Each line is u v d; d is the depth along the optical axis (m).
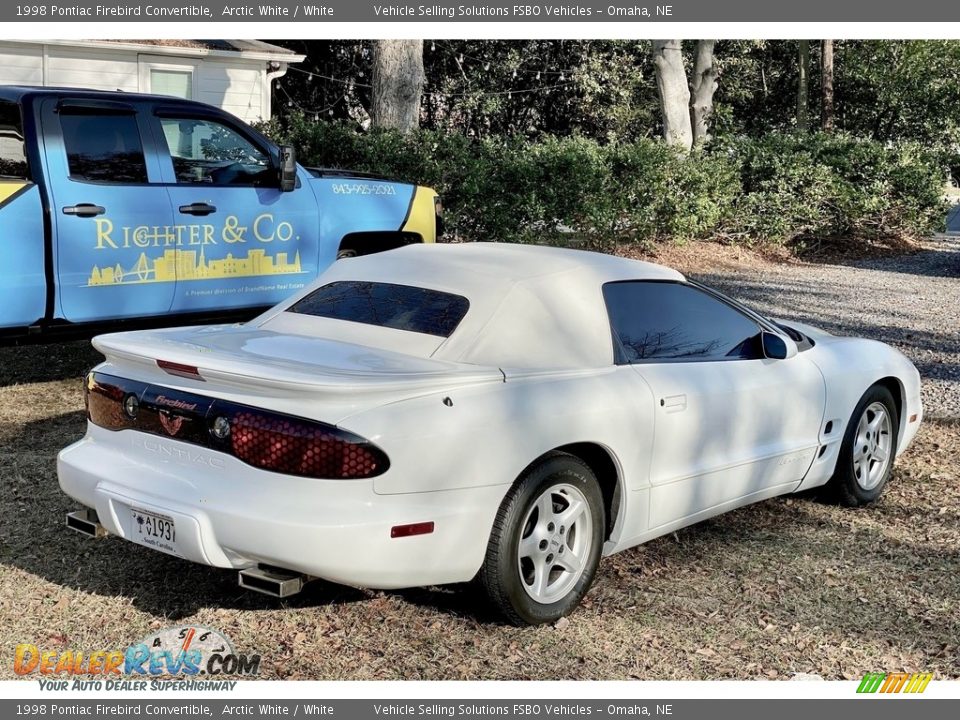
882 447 6.22
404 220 9.11
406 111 17.38
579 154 15.84
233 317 8.34
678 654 4.20
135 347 4.22
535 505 4.19
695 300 5.19
